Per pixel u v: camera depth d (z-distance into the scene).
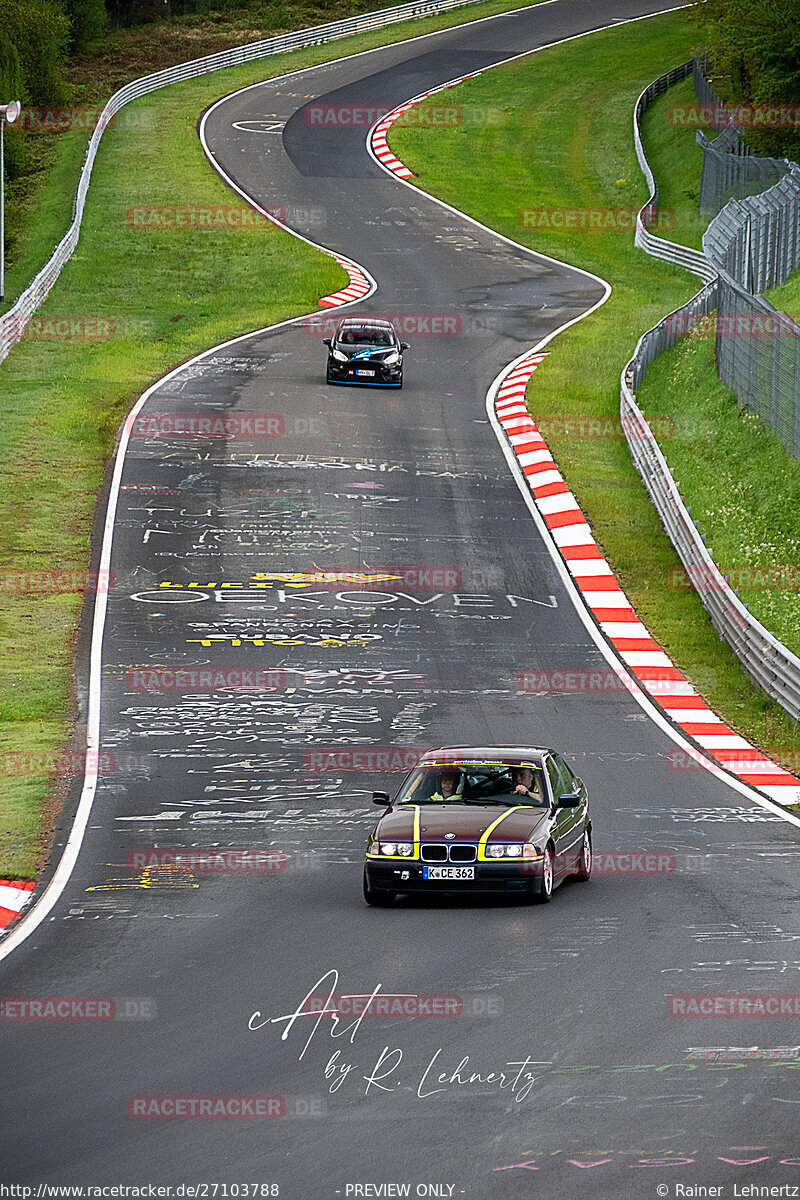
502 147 170.25
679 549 64.19
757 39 135.75
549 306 114.94
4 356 95.00
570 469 76.94
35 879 29.88
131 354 97.75
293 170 155.50
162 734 43.44
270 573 60.69
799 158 134.25
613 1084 16.89
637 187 156.75
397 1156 15.02
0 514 66.38
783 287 92.81
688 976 21.45
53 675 49.16
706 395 84.81
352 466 75.38
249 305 112.75
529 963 22.31
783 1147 15.02
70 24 188.38
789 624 54.81
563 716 46.19
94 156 154.00
